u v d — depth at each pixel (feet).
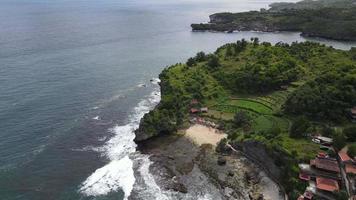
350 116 446.19
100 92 613.11
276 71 569.64
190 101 518.78
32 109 515.50
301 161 348.18
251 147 389.39
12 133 442.50
